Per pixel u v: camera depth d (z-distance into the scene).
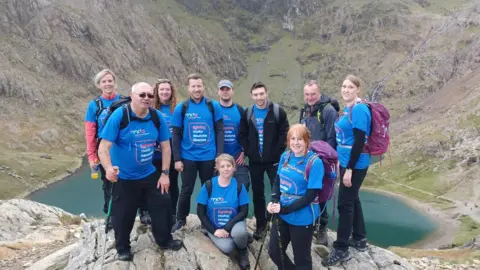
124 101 2.91
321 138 3.33
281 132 3.44
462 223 28.92
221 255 3.16
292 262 3.18
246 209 3.26
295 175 2.84
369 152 3.12
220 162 3.17
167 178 3.03
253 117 3.45
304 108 3.53
